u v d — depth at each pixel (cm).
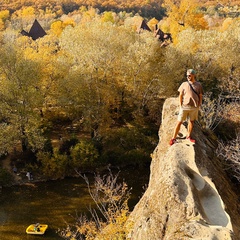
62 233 2119
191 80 1050
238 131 2238
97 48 2947
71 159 2872
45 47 3556
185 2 5584
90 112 2928
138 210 1180
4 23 8544
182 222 836
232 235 756
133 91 3341
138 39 3522
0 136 2666
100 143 3020
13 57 2830
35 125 2902
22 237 2106
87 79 2938
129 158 2966
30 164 2839
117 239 1233
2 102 2812
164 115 1455
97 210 2359
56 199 2533
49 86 3284
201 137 1280
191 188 923
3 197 2562
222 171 1187
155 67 3322
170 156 1053
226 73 3347
